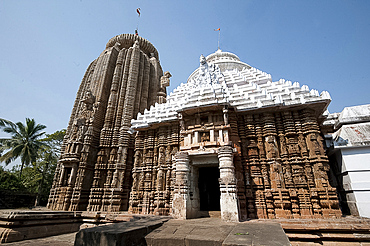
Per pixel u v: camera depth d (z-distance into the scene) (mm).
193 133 12422
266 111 12688
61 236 11977
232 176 10141
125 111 21266
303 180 10961
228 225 8117
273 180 11367
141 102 24250
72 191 17984
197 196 12117
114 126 21312
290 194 10805
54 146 34875
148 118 16188
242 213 10820
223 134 11664
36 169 31250
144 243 6906
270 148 11977
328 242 8352
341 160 12195
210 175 16484
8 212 11094
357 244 8141
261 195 11188
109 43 29703
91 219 13734
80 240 6164
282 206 10664
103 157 19594
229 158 10516
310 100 11594
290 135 12023
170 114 14594
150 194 14109
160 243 6750
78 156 19172
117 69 24203
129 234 6312
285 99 12336
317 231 8633
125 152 19297
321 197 10344
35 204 27016
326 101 11344
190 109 12203
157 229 7785
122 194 17953
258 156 12242
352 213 11398
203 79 14625
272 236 6082
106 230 6363
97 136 20844
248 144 12633
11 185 26516
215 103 11594
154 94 26766
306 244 8336
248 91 14172
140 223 8055
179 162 11461
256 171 11789
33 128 30156
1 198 24141
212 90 12258
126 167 19078
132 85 23000
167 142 14891
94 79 24438
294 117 12344
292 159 11539
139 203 14484
